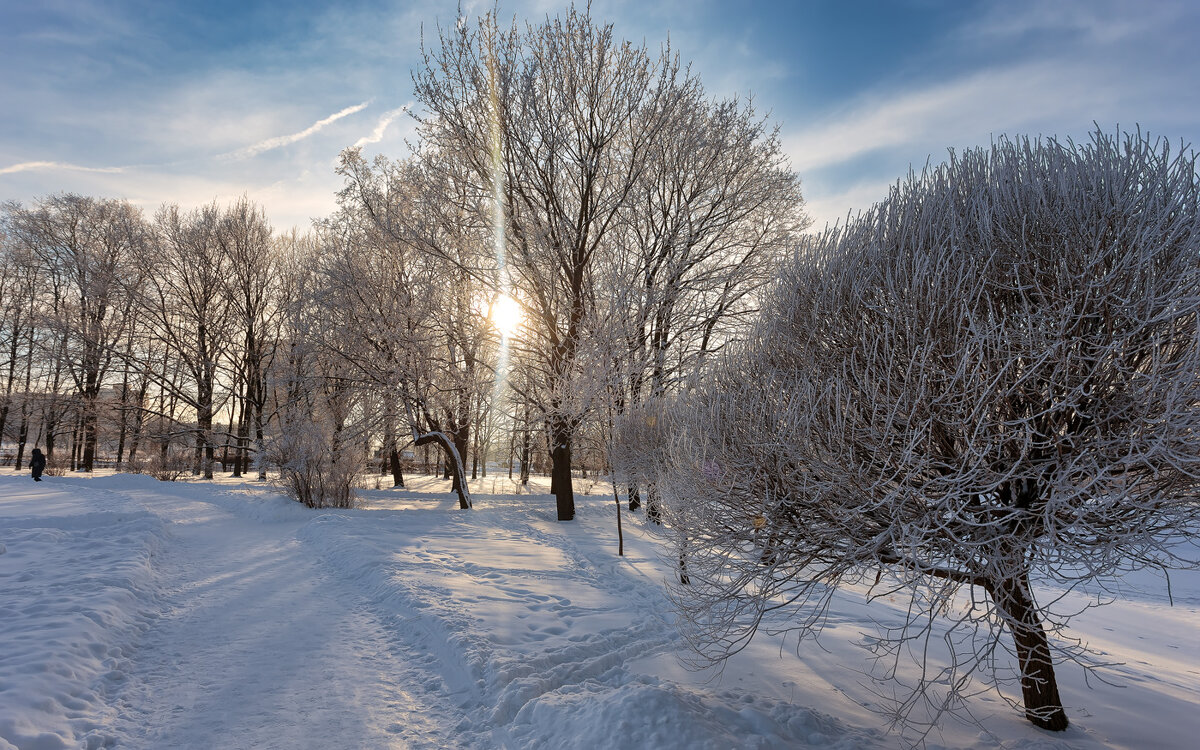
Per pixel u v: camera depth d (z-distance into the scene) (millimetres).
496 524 15836
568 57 16062
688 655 6191
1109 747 4441
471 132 16703
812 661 6297
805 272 4953
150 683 4941
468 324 18047
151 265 30953
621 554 11953
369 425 19547
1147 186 3820
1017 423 3502
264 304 32688
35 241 32219
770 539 4266
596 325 14258
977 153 4594
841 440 3723
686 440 4645
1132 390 3523
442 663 5629
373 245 19047
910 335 3846
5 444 45219
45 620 5539
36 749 3547
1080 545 3650
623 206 17578
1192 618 10922
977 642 7430
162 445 29828
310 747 4031
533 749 4090
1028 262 3895
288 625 6676
